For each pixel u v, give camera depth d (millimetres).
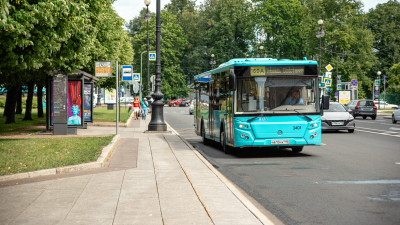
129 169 10875
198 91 20781
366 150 16031
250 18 75062
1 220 6070
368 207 7160
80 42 16844
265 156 14531
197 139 22062
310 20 68750
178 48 91312
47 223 5910
